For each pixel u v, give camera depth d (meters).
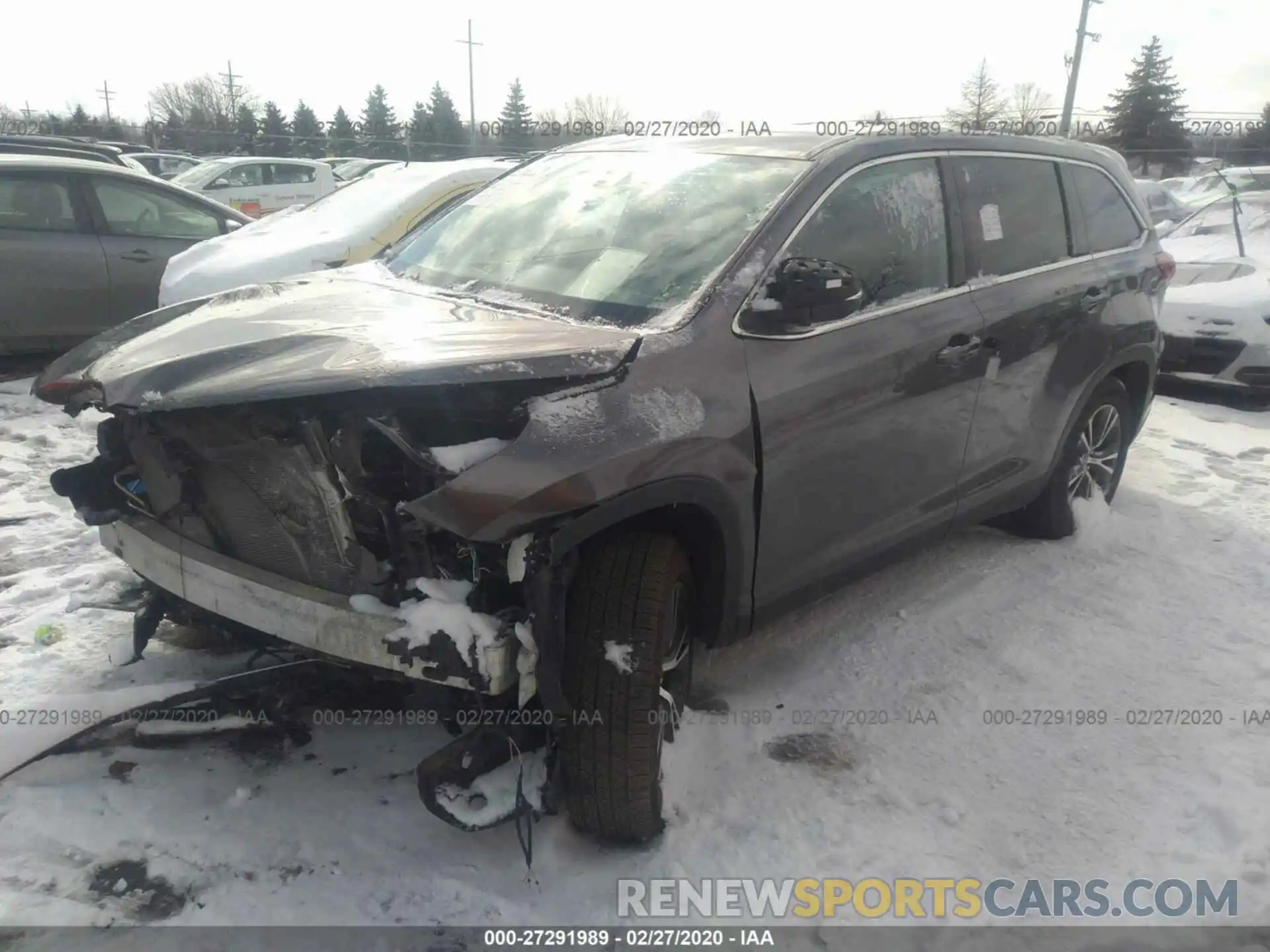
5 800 2.77
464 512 2.22
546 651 2.35
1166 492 5.66
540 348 2.50
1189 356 7.89
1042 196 4.25
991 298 3.79
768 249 3.03
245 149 42.50
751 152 3.50
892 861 2.73
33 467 5.38
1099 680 3.65
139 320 3.22
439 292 3.33
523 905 2.53
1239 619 4.14
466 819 2.48
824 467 3.10
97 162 7.41
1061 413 4.38
